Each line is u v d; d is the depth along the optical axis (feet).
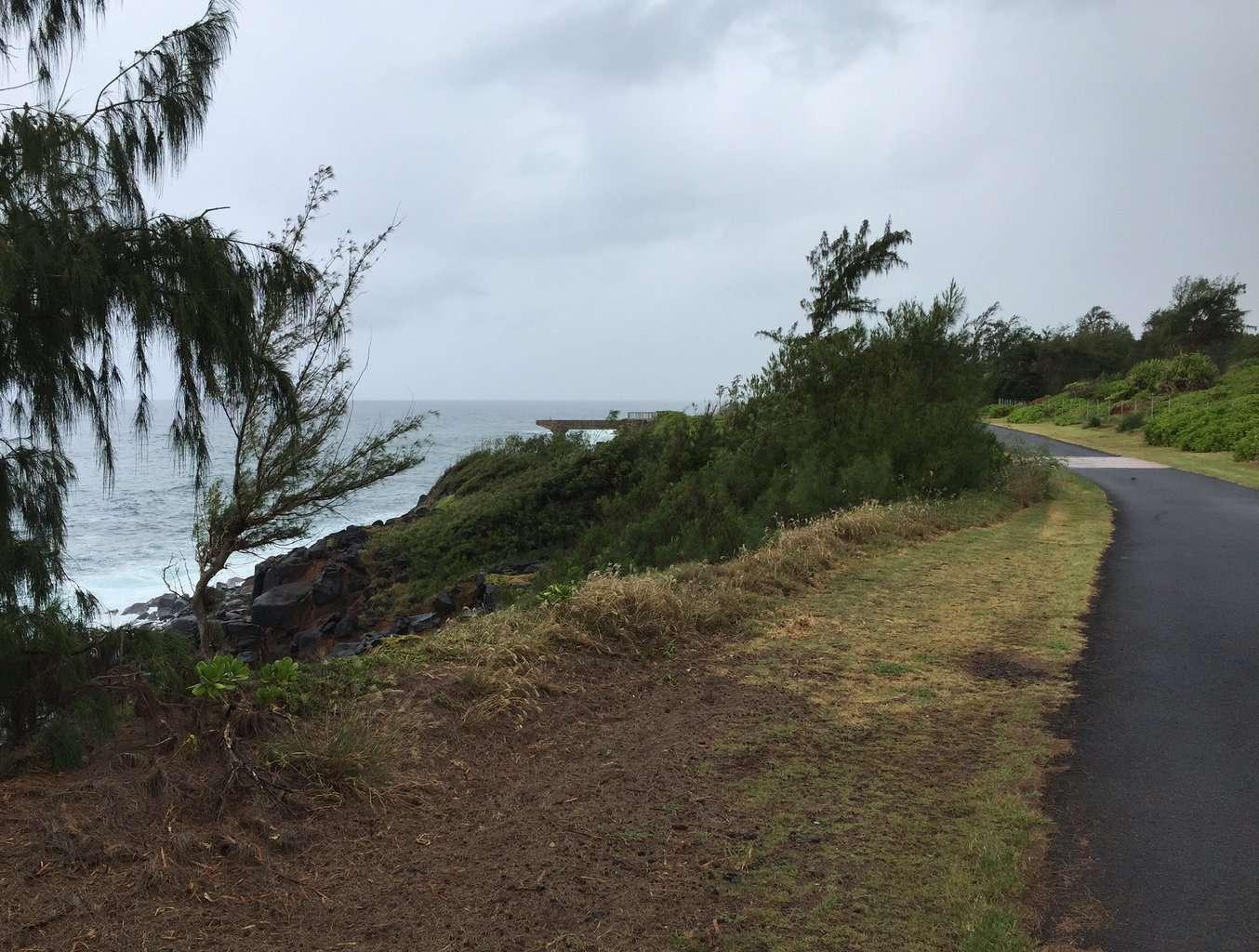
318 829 11.50
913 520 41.91
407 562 72.49
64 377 12.30
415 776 13.32
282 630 62.28
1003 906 10.17
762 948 9.41
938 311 61.62
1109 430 152.15
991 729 16.30
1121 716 17.06
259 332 15.92
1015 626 24.21
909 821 12.41
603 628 21.38
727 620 23.88
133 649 13.50
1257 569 33.58
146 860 10.32
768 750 15.07
